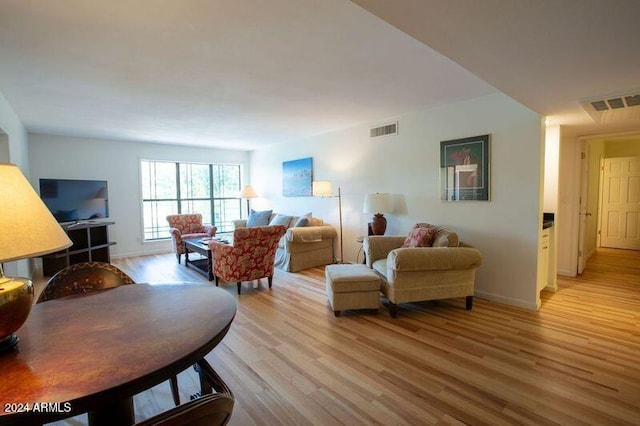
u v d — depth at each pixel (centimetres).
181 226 609
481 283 369
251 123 487
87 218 554
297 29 207
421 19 143
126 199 628
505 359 234
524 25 148
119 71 274
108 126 494
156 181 675
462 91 339
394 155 450
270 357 240
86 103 368
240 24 200
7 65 258
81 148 578
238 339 270
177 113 420
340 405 187
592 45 169
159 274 490
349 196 523
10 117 373
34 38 214
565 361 231
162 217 685
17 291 96
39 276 482
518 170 337
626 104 281
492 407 183
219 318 123
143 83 305
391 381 209
